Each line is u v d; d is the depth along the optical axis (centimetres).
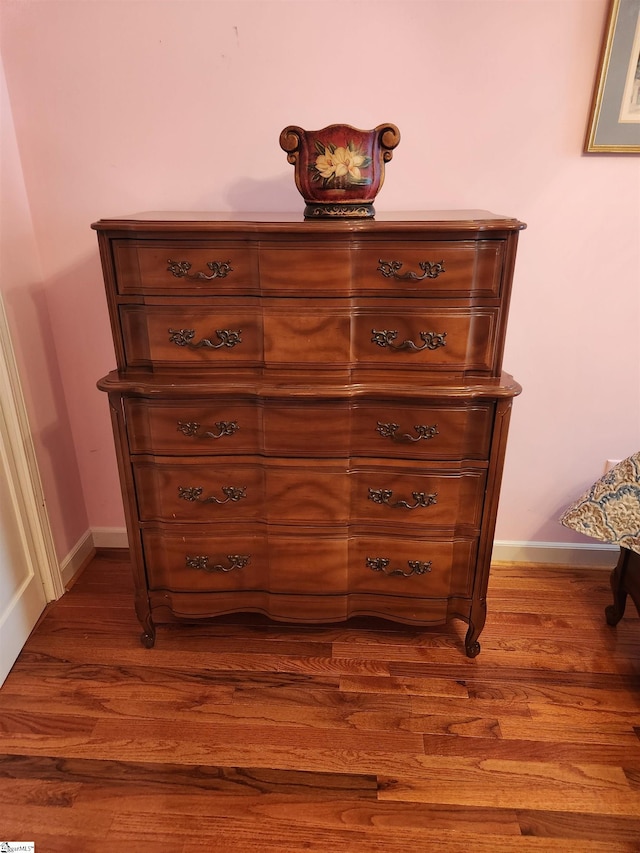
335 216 132
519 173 163
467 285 127
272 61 155
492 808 124
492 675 159
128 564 208
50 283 182
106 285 132
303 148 129
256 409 139
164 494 148
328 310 130
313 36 152
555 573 205
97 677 158
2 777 130
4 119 159
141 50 156
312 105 159
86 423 200
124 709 147
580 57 151
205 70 157
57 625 177
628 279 171
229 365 137
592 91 154
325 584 156
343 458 142
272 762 134
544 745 139
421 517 147
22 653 166
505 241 124
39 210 173
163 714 146
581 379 184
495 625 179
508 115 157
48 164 168
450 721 145
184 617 163
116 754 135
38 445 179
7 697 151
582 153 160
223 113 161
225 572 157
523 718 146
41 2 151
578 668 162
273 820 121
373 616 171
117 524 215
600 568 208
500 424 136
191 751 136
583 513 156
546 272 172
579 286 173
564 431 192
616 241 168
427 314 130
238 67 156
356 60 154
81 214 174
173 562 156
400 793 127
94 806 124
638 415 188
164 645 169
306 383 134
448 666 162
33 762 133
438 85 155
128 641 171
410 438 138
